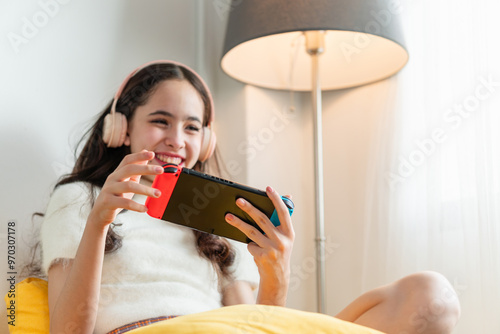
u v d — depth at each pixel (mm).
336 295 1901
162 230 1222
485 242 1481
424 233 1636
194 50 1967
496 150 1514
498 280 1453
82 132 1596
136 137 1314
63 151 1551
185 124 1338
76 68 1614
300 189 2031
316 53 1851
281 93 2039
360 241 1861
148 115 1301
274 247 1023
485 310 1459
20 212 1448
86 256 973
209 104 1418
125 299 1114
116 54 1723
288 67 1973
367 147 1876
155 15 1857
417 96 1720
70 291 974
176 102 1313
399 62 1751
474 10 1595
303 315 748
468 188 1543
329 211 1965
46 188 1504
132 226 1201
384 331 1035
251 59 1904
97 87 1655
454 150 1600
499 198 1489
